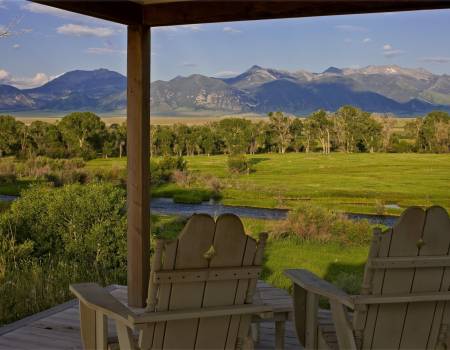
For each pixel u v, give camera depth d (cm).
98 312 277
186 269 237
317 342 301
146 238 481
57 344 383
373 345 266
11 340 390
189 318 242
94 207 701
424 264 254
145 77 473
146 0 452
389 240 249
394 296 255
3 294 552
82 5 391
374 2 400
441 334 272
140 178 475
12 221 687
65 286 605
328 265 705
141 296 477
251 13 425
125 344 256
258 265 249
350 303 255
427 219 250
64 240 696
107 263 687
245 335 261
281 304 336
